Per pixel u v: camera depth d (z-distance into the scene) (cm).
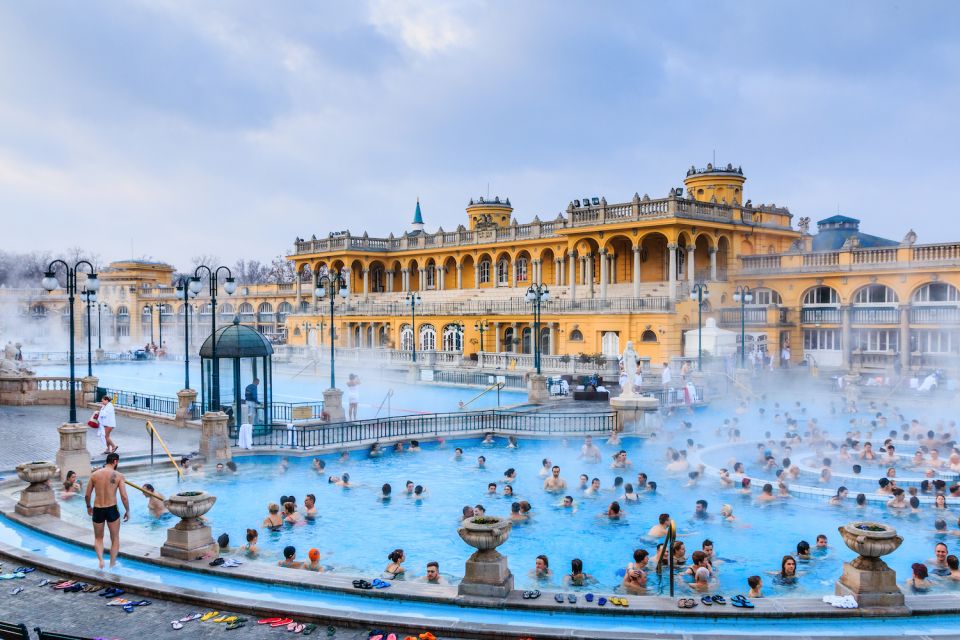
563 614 1121
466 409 3531
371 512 1862
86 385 3684
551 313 5659
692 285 5062
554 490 2067
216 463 2323
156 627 1088
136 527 1677
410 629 1069
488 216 8212
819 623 1092
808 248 6303
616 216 5456
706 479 2170
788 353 4878
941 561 1402
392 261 7994
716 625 1085
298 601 1173
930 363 4484
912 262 4594
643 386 4059
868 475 2205
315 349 6128
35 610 1150
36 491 1639
